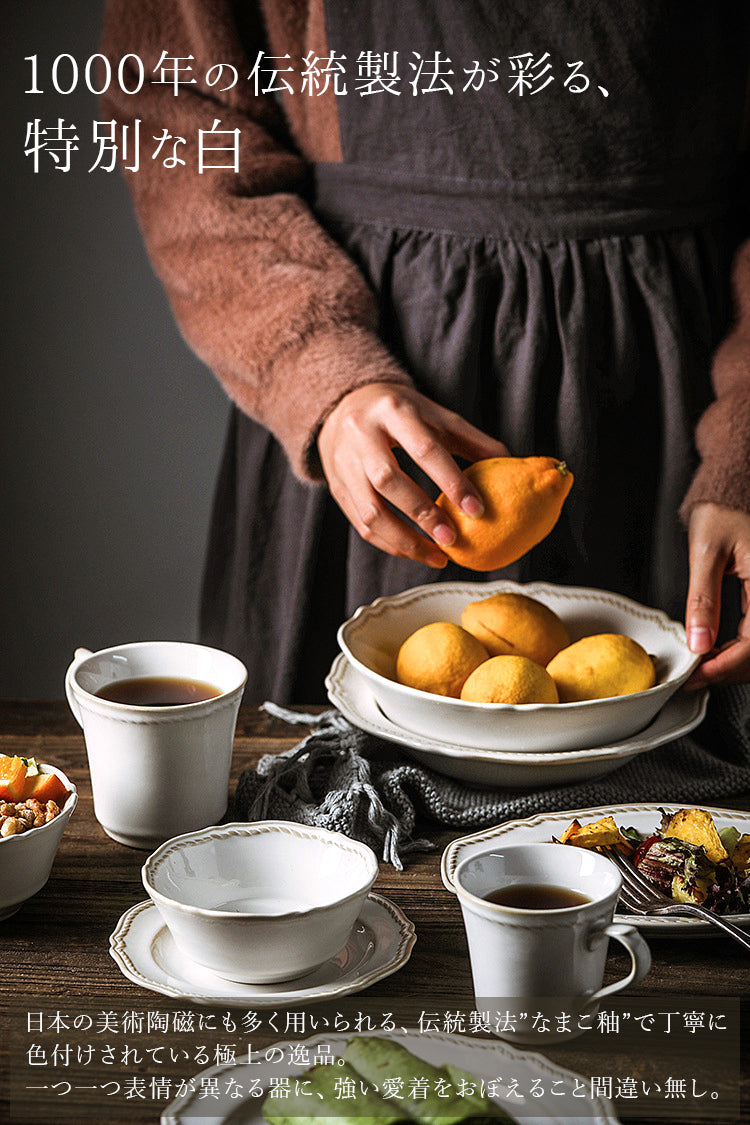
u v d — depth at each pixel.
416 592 0.92
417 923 0.63
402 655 0.81
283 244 1.12
